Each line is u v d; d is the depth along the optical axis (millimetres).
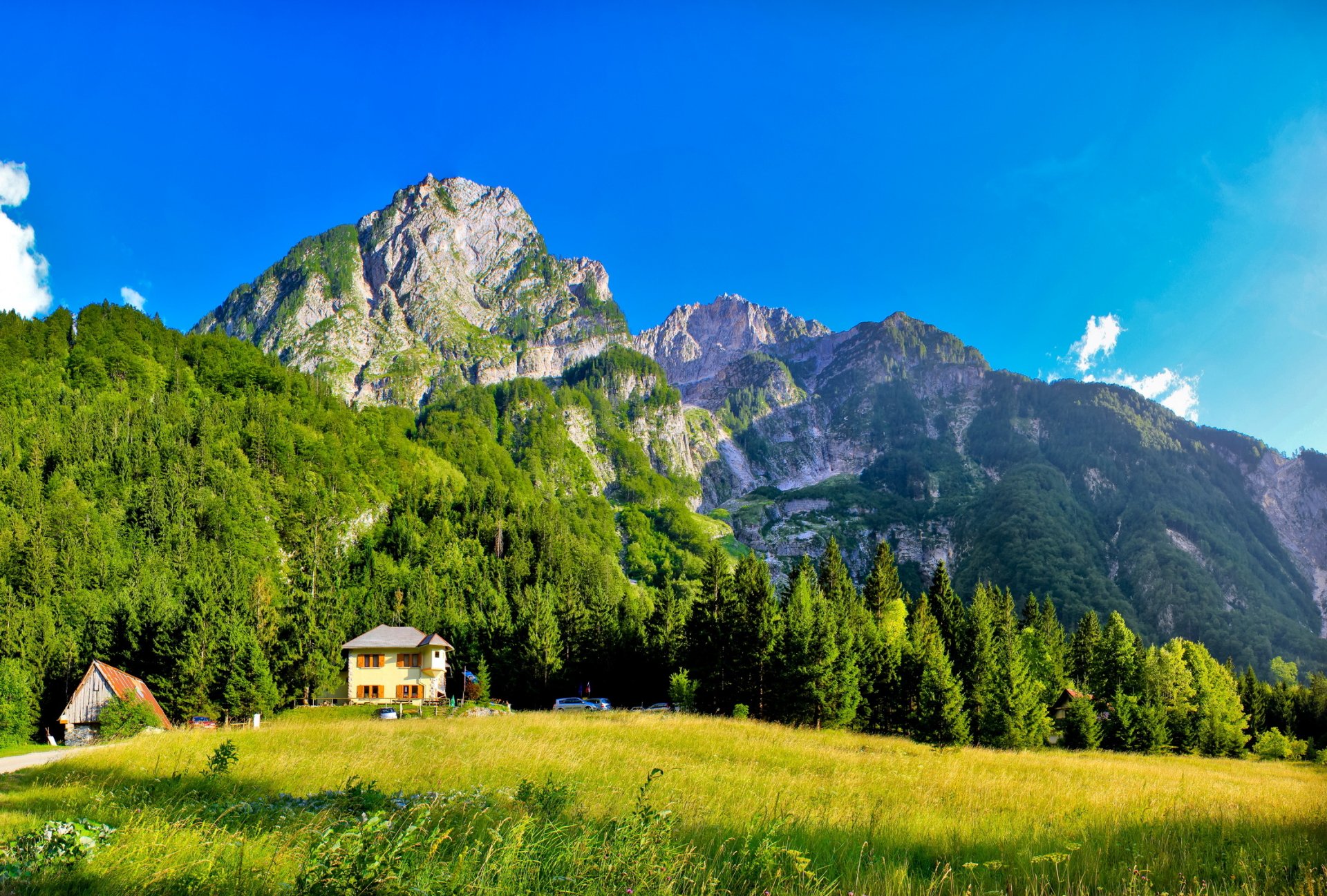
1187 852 13812
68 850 10195
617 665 85812
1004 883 11719
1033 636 98250
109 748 33844
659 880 9828
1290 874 12312
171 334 198250
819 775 27562
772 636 66625
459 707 72562
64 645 71812
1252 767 56219
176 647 67625
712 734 39469
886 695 67625
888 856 13195
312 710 69188
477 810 14453
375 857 8992
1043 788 25016
